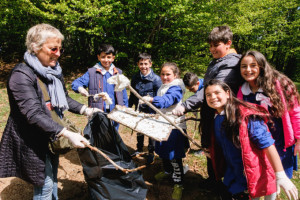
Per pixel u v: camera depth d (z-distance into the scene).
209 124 1.98
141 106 3.24
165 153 2.49
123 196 2.01
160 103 2.26
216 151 1.99
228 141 1.73
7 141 1.58
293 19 19.00
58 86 1.79
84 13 7.31
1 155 1.58
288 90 1.82
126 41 9.18
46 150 1.66
